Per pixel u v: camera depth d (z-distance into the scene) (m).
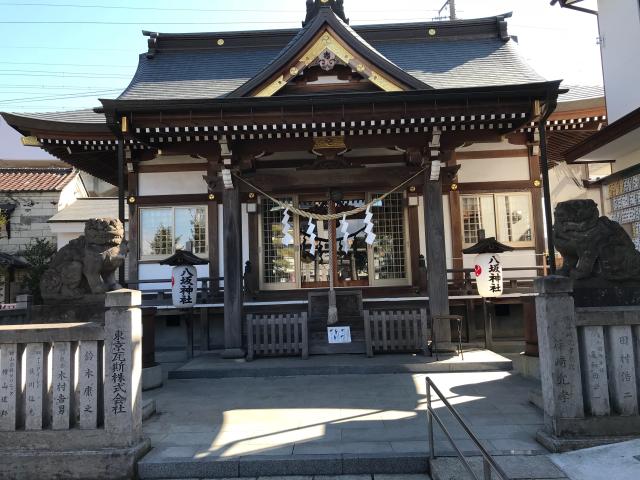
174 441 4.66
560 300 4.12
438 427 4.89
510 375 7.29
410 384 6.86
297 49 8.89
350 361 8.07
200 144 8.88
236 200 9.07
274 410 5.72
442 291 8.69
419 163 9.15
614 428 4.00
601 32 10.48
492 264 9.01
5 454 4.06
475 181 11.06
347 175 9.35
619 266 5.05
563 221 5.27
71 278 5.37
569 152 9.88
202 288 10.52
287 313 9.55
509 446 4.25
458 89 7.73
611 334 4.14
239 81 12.37
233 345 8.75
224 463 4.11
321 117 8.02
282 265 11.32
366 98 7.80
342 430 4.89
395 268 11.27
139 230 11.34
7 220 18.16
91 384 4.21
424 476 4.03
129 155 11.17
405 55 13.23
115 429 4.13
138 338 4.39
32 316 5.35
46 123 10.17
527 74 11.70
